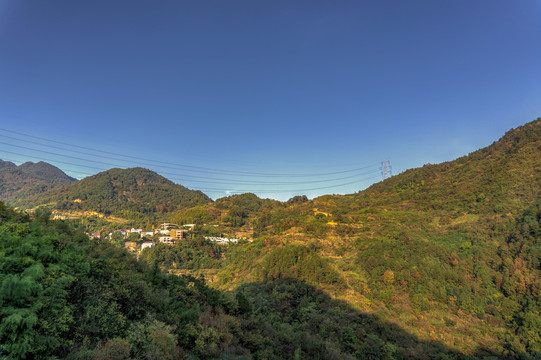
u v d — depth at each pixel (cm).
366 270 6288
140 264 2500
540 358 3950
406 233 7544
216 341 1859
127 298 1584
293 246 7094
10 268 1186
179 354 1467
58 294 1152
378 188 18700
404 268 5991
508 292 5231
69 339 1102
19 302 1021
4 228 1583
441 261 6350
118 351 1103
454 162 16838
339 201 18112
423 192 13888
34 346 938
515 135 14100
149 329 1399
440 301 5428
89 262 1647
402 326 4828
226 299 2789
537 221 6438
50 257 1434
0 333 882
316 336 3906
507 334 4584
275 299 5238
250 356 2016
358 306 5212
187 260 11981
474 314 5153
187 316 1870
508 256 6062
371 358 3762
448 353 4347
